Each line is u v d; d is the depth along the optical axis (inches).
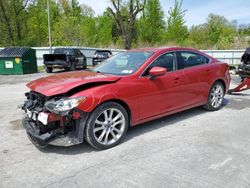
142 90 168.6
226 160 138.1
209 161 137.3
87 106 143.0
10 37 1296.8
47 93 143.3
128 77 164.4
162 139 168.9
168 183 117.3
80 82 149.9
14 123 206.5
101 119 153.5
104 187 115.4
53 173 127.8
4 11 1255.5
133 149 154.1
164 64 187.2
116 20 1453.0
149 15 1551.4
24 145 161.6
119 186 115.9
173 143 162.1
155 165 134.1
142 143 162.7
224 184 115.5
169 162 137.1
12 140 169.9
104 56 819.4
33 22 1440.7
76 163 137.6
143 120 174.4
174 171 127.6
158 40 1578.5
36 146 158.6
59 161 140.1
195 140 166.4
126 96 159.9
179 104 197.2
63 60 661.9
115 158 142.9
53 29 1464.1
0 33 1306.6
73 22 1332.4
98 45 1396.4
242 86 302.5
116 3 1393.9
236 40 1288.1
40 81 166.4
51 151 152.5
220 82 236.1
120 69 181.0
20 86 415.5
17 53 622.8
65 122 144.0
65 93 144.3
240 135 174.4
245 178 120.0
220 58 949.8
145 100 171.3
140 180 120.3
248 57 432.8
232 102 271.4
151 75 170.4
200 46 1312.7
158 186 115.1
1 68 625.9
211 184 115.6
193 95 208.2
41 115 145.2
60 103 139.1
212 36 1617.9
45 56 669.3
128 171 128.6
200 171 127.3
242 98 292.2
